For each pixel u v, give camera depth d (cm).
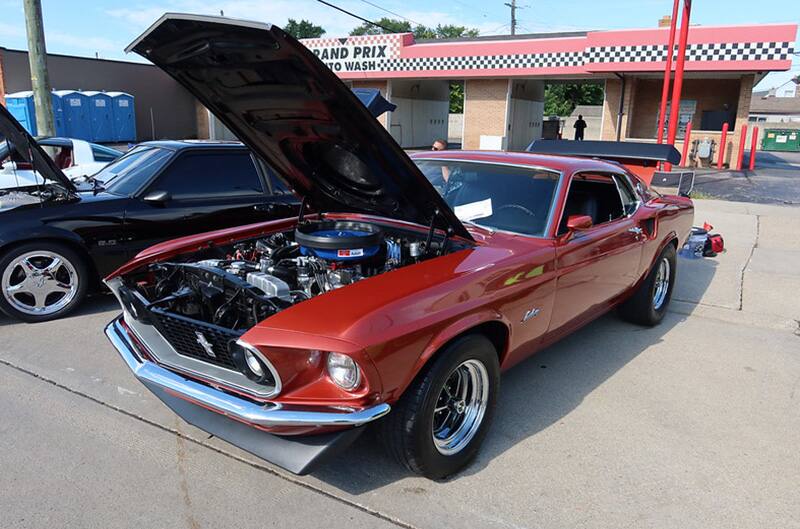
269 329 252
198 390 273
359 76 2661
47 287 505
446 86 3225
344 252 327
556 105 4600
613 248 423
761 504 289
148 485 292
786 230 944
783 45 1805
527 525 270
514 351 339
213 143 598
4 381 396
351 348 239
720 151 2016
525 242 359
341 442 251
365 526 266
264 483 295
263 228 411
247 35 257
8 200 509
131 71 2808
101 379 401
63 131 2419
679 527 271
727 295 629
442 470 295
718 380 428
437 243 367
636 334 517
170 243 377
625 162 705
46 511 271
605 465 318
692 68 1936
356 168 351
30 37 1002
